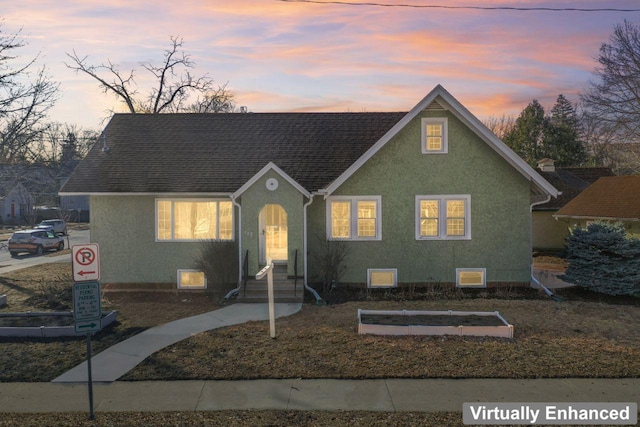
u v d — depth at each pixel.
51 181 48.97
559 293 15.09
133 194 15.42
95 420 6.84
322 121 19.17
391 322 11.13
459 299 14.22
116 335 10.89
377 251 15.62
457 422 6.70
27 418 6.94
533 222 28.92
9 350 9.92
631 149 33.28
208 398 7.57
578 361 8.98
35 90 21.22
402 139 15.51
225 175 16.16
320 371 8.57
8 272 21.27
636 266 14.26
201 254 15.57
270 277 10.45
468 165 15.48
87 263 7.04
